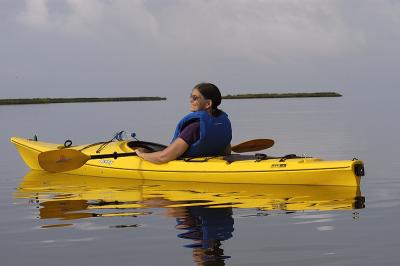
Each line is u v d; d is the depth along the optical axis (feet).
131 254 13.12
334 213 17.25
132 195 21.71
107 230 15.57
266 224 15.85
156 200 20.39
